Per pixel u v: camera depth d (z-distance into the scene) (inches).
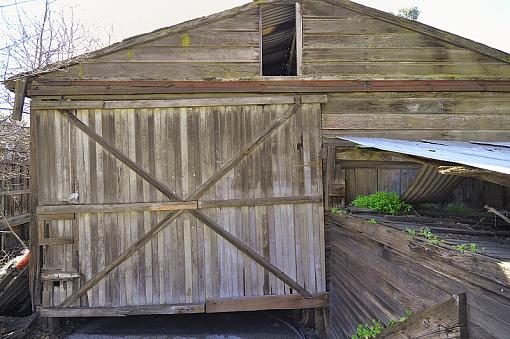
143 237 201.6
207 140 206.5
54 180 202.1
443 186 165.9
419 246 100.3
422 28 213.8
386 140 199.3
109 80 203.9
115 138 204.1
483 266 73.9
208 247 203.9
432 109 216.7
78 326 219.0
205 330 215.0
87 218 202.5
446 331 84.9
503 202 188.5
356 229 155.3
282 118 208.7
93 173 202.8
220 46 210.1
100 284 201.9
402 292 112.4
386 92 215.5
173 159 204.8
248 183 206.4
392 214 175.2
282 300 203.6
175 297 202.2
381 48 215.8
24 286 214.1
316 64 213.9
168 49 208.1
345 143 211.2
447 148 156.3
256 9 212.5
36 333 201.8
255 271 204.8
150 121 205.3
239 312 243.3
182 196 204.1
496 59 217.0
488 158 114.7
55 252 201.9
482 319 74.9
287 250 206.4
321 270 206.7
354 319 158.9
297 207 208.2
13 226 333.7
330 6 215.8
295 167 208.5
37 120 202.7
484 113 217.8
